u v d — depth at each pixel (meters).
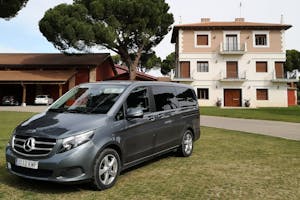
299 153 7.75
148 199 4.25
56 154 4.21
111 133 4.75
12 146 4.63
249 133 11.90
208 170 5.93
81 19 29.42
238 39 35.50
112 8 28.91
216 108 30.47
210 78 35.56
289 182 5.16
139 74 38.38
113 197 4.31
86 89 5.93
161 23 31.83
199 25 35.22
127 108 5.30
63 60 38.50
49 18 29.39
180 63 36.00
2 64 37.19
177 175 5.54
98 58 39.12
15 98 36.81
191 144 7.41
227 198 4.35
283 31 35.16
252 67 35.38
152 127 5.79
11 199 4.20
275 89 35.12
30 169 4.41
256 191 4.67
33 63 37.28
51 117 4.96
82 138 4.36
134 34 30.92
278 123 16.27
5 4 19.48
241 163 6.56
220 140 10.00
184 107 7.19
